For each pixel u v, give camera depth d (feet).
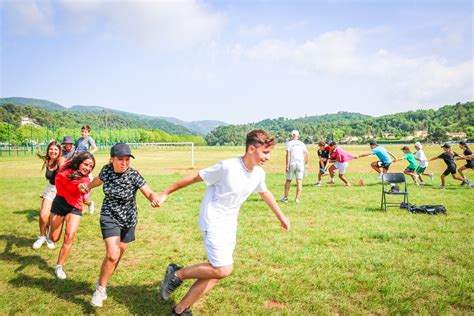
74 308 13.12
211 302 13.44
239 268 16.96
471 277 15.80
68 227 15.84
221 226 11.35
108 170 13.43
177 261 18.10
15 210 30.48
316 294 14.24
